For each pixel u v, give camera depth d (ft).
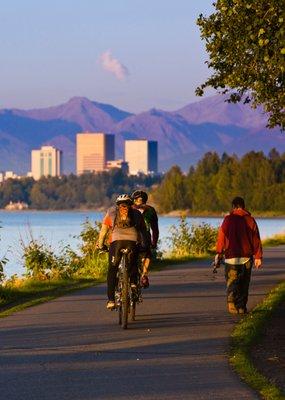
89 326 144.15
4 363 111.65
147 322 149.48
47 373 105.50
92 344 126.11
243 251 160.25
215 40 164.25
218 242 162.50
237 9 137.18
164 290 202.80
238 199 163.63
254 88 159.12
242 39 143.84
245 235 160.66
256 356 118.21
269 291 200.64
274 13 128.36
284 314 159.74
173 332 138.10
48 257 244.42
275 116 186.39
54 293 199.82
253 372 105.70
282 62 128.36
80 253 271.69
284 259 315.99
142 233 147.74
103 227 150.00
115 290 147.43
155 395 94.63
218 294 193.98
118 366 110.01
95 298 187.93
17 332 137.08
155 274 248.52
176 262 303.48
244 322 146.41
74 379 102.22
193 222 377.71
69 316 156.76
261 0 130.62
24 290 206.28
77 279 236.43
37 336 133.08
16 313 161.27
